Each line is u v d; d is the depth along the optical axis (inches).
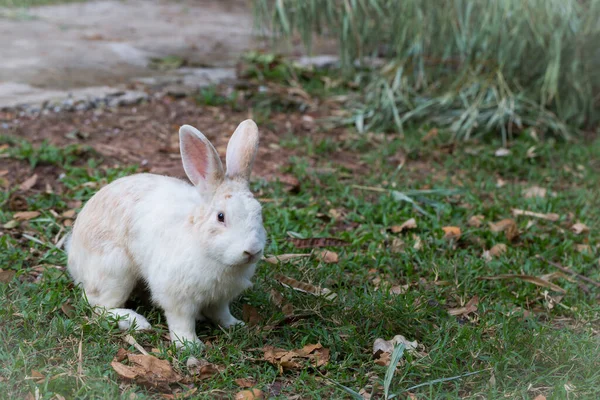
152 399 69.9
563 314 83.7
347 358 75.0
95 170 102.3
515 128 125.0
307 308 80.0
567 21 122.7
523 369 74.8
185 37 170.6
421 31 126.0
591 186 109.3
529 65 131.8
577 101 131.6
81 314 77.0
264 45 168.1
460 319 81.8
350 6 130.8
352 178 107.7
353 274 86.6
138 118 119.4
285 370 73.8
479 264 89.0
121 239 76.5
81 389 68.9
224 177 74.0
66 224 90.6
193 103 127.6
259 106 129.0
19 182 99.5
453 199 103.7
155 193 76.9
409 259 89.7
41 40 157.3
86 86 129.6
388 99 125.9
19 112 116.8
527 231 96.8
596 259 92.4
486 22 122.9
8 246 85.9
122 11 193.3
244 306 78.8
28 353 72.2
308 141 115.9
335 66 154.9
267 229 92.4
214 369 72.1
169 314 75.4
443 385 73.4
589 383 73.0
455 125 122.8
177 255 73.9
